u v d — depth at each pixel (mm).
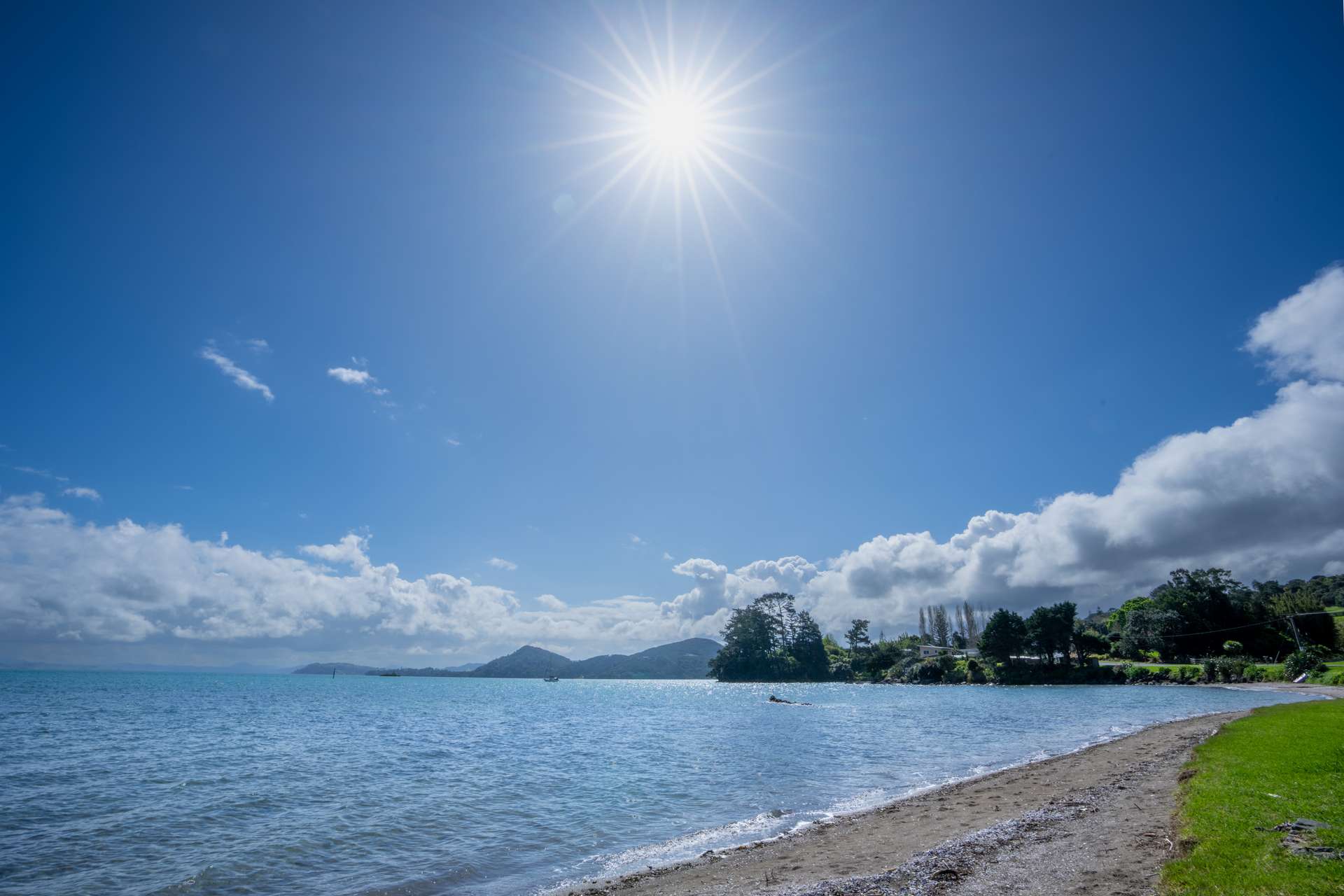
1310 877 9516
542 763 37875
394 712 89062
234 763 38375
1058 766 28891
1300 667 91000
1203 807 14719
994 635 139375
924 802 23594
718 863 17344
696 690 189500
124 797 28047
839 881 14328
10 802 27125
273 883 17125
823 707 86625
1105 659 139500
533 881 16969
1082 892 11016
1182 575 137750
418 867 18344
